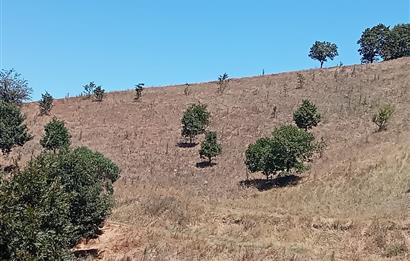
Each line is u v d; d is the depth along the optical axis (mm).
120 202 33938
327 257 23672
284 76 75188
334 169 36719
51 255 13312
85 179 22641
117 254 24844
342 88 63031
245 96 65750
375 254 24078
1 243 12094
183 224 30156
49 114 64250
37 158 15148
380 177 33125
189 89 73188
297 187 35094
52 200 14117
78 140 53750
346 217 28203
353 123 49875
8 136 42906
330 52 86625
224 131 53844
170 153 49438
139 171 44406
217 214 31109
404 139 40125
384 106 50062
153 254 24250
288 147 36906
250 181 39750
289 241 26625
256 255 23719
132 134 55594
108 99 70938
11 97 66250
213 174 42781
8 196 12531
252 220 29516
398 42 87312
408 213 27328
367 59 92312
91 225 23344
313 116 47188
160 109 64125
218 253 24297
